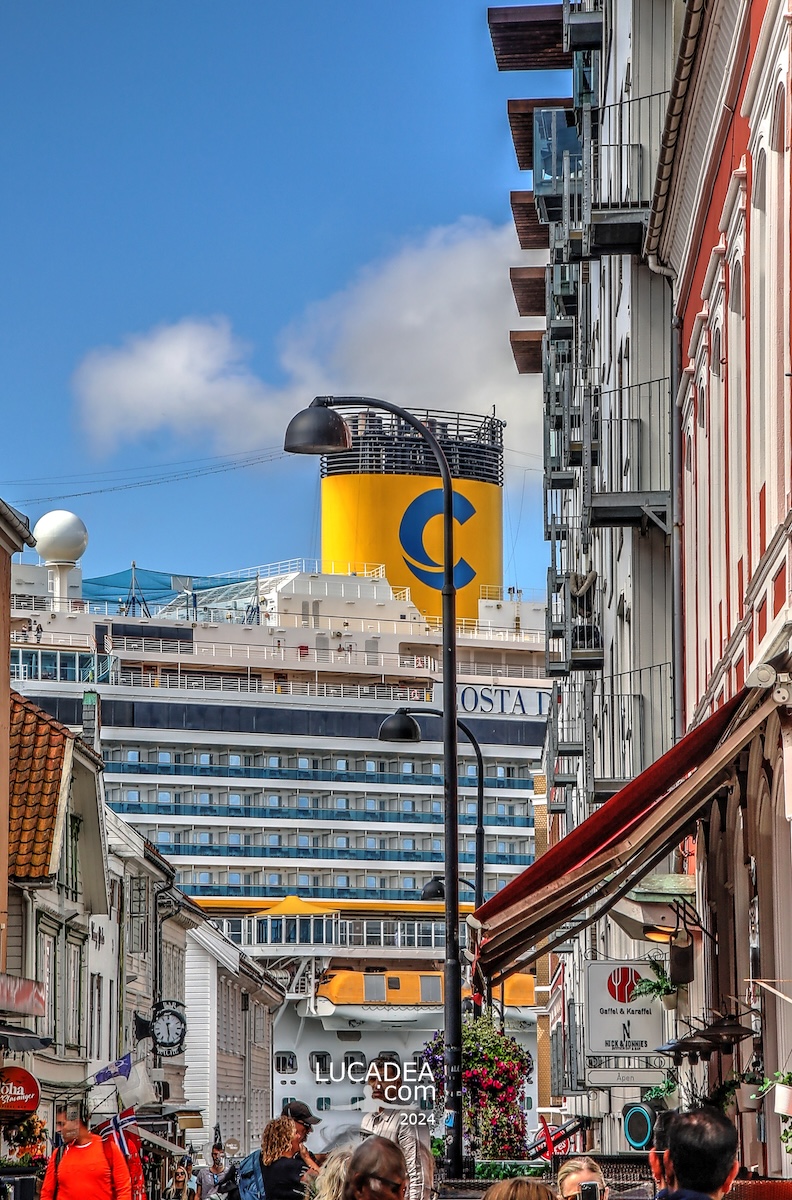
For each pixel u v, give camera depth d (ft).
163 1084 203.31
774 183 54.19
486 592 552.41
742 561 65.72
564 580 158.51
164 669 479.00
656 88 104.88
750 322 61.72
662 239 87.86
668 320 105.09
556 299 177.17
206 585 563.89
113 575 561.43
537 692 514.68
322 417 89.66
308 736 472.85
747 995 65.31
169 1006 198.80
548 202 139.23
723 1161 25.94
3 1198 93.66
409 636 512.63
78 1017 157.89
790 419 52.13
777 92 53.21
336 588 518.78
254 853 462.60
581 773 170.19
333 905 467.93
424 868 480.64
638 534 106.63
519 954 71.05
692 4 63.10
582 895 66.69
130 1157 79.05
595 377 143.33
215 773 462.19
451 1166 87.66
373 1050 461.37
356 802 476.95
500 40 186.19
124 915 184.14
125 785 456.04
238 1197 50.60
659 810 52.70
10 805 138.41
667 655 106.22
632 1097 122.11
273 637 497.05
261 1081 358.64
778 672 50.11
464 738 499.51
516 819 497.87
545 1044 331.36
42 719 145.28
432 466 550.36
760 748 57.72
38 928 140.15
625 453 108.17
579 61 146.92
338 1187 37.88
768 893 59.47
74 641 473.26
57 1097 147.02
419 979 459.73
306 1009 454.40
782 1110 47.09
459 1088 88.28
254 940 453.17
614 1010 86.07
